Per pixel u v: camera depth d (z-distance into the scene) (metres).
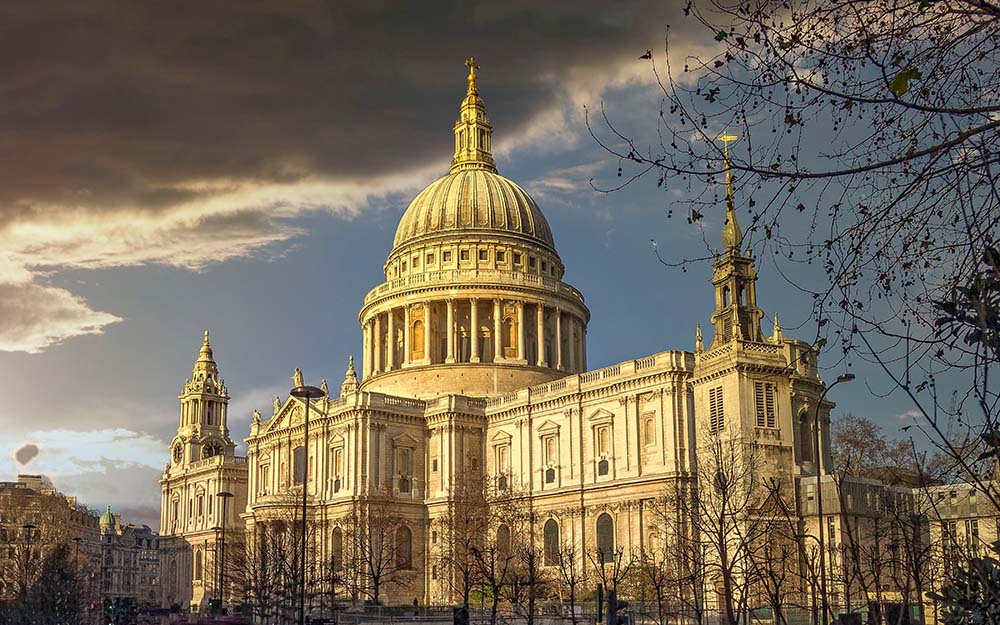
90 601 155.62
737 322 114.62
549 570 127.69
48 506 186.75
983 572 21.73
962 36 18.20
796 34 19.20
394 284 171.25
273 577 130.38
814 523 98.38
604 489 126.25
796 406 113.25
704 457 111.12
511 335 166.12
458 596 132.62
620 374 127.50
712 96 19.98
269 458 163.88
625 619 70.06
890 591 63.75
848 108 19.19
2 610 101.69
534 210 180.12
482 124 190.62
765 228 20.70
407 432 147.50
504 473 141.25
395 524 140.50
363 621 109.56
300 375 159.38
